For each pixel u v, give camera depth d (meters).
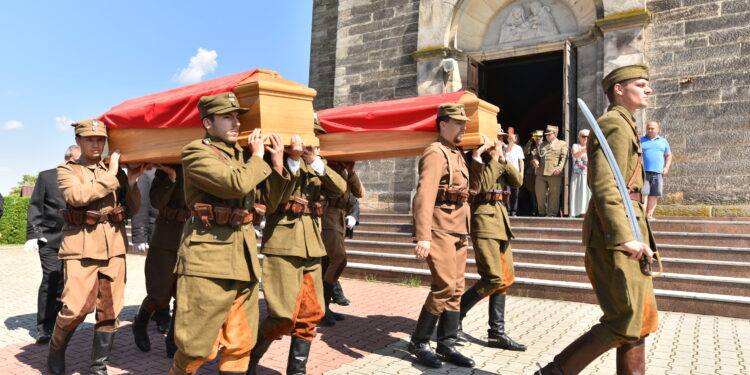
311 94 3.53
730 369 4.35
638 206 3.17
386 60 13.81
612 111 3.23
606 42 10.74
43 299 5.16
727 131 9.72
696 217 9.77
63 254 3.98
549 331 5.63
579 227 9.00
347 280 9.05
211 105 3.13
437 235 4.36
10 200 16.91
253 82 3.27
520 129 19.38
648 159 8.97
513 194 11.02
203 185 3.05
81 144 4.20
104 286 4.04
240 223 3.15
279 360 4.60
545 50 12.29
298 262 3.80
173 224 4.73
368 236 10.48
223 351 3.16
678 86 10.21
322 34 16.58
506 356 4.70
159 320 5.51
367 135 4.61
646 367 4.41
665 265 7.18
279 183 3.41
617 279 2.99
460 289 4.52
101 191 3.96
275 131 3.32
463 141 4.60
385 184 13.34
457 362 4.43
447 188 4.37
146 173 6.17
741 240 7.42
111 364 4.45
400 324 5.97
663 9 10.44
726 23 9.88
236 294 3.15
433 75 12.84
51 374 4.17
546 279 7.65
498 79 18.77
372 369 4.33
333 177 4.05
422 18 13.09
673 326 5.86
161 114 3.86
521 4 12.73
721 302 6.36
